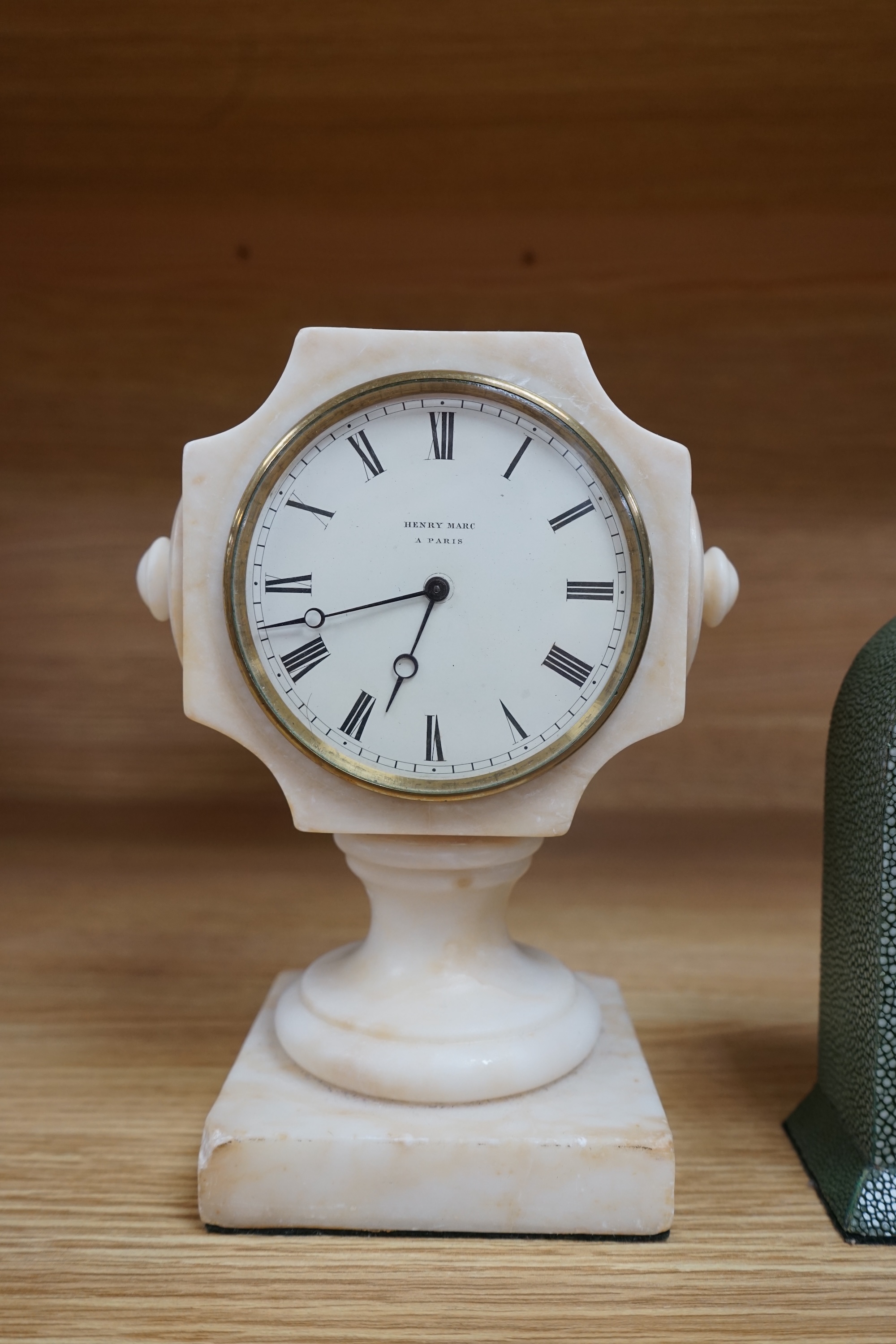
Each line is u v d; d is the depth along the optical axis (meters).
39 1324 0.40
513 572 0.44
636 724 0.45
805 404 0.76
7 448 0.78
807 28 0.61
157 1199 0.45
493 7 0.61
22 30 0.62
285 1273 0.42
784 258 0.75
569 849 0.74
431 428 0.44
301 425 0.44
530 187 0.74
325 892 0.68
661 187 0.73
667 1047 0.53
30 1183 0.45
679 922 0.64
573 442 0.44
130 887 0.68
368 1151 0.43
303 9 0.61
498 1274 0.42
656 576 0.44
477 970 0.47
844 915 0.46
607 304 0.76
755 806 0.79
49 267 0.76
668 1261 0.43
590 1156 0.43
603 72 0.65
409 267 0.76
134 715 0.80
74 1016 0.55
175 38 0.62
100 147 0.71
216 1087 0.50
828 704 0.79
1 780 0.81
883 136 0.69
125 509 0.78
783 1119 0.49
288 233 0.76
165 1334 0.40
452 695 0.44
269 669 0.44
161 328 0.77
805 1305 0.41
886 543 0.77
